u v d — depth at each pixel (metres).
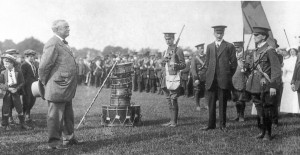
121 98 9.68
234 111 12.59
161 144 7.18
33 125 9.96
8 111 9.49
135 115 9.70
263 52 7.41
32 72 10.32
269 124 7.46
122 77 9.68
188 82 18.44
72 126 7.29
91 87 27.61
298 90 9.44
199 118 10.93
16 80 9.41
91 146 7.08
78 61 31.33
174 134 8.28
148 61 22.42
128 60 24.28
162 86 9.66
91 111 12.89
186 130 8.77
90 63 30.25
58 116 6.89
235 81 10.18
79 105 14.90
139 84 22.72
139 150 6.70
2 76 9.45
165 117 11.22
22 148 7.04
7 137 8.25
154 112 12.38
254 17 10.61
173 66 9.38
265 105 7.45
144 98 17.89
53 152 6.63
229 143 7.18
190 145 7.06
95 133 8.54
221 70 8.59
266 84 7.34
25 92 10.21
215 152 6.50
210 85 8.68
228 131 8.51
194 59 12.69
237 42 11.73
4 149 6.98
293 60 11.07
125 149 6.80
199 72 13.04
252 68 7.62
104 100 17.02
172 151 6.59
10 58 9.43
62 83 6.79
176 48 9.49
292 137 7.70
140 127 9.37
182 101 16.42
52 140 6.96
